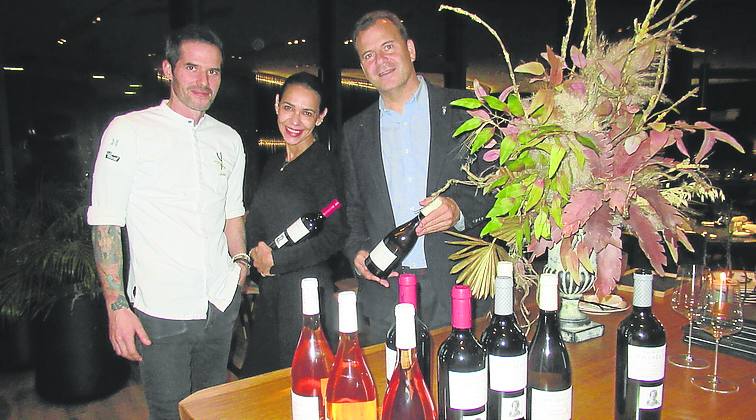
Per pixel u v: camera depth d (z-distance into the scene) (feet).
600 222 3.66
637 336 3.38
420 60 16.71
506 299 3.09
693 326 5.04
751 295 5.79
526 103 3.91
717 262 6.41
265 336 7.07
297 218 6.76
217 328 6.55
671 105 3.84
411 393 3.10
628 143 3.64
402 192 6.64
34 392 10.76
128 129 5.81
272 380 4.16
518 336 3.22
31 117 11.60
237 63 12.69
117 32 11.85
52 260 9.78
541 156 3.76
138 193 5.98
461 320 2.93
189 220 6.17
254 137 12.63
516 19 17.69
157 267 6.04
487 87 4.06
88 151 11.82
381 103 6.88
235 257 6.91
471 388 2.92
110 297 5.82
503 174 3.98
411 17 16.57
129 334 5.85
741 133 17.42
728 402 3.76
